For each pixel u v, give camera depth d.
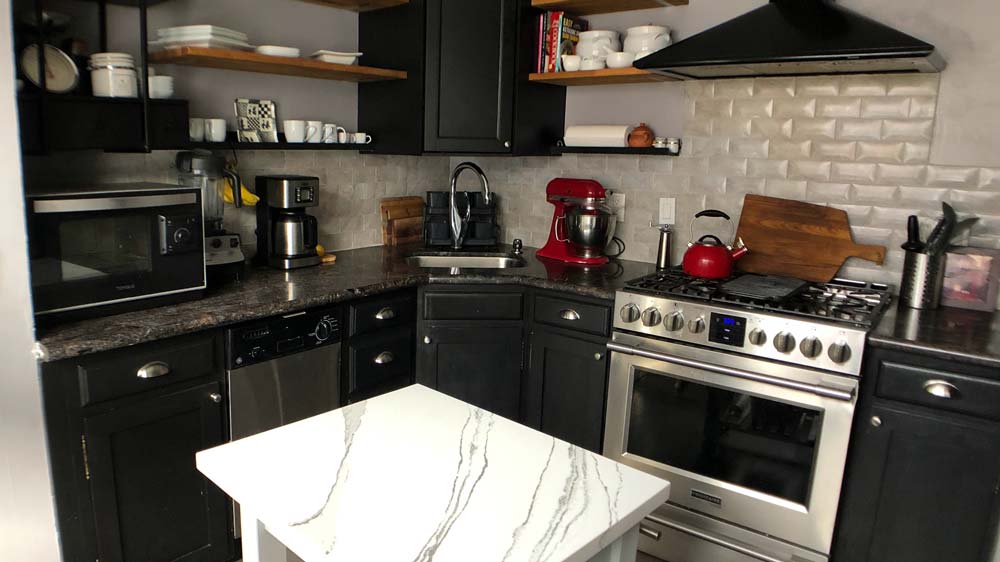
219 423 2.30
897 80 2.67
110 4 2.44
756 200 2.99
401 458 1.37
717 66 2.54
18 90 2.01
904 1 2.62
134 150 2.31
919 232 2.69
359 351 2.72
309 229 2.96
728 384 2.41
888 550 2.27
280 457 1.36
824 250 2.86
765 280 2.75
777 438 2.36
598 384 2.78
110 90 2.25
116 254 2.14
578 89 3.49
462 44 3.12
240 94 2.88
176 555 2.26
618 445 2.70
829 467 2.26
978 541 2.12
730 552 2.48
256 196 2.89
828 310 2.35
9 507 1.88
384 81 3.23
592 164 3.46
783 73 2.75
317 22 3.12
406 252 3.42
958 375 2.06
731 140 3.04
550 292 2.87
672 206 3.23
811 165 2.88
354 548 1.06
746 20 2.53
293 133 2.90
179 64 2.64
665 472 2.59
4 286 1.81
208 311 2.25
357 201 3.44
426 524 1.13
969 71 2.54
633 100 3.31
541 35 3.29
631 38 3.00
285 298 2.44
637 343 2.61
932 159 2.65
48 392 1.90
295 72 2.90
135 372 2.04
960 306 2.54
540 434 1.51
